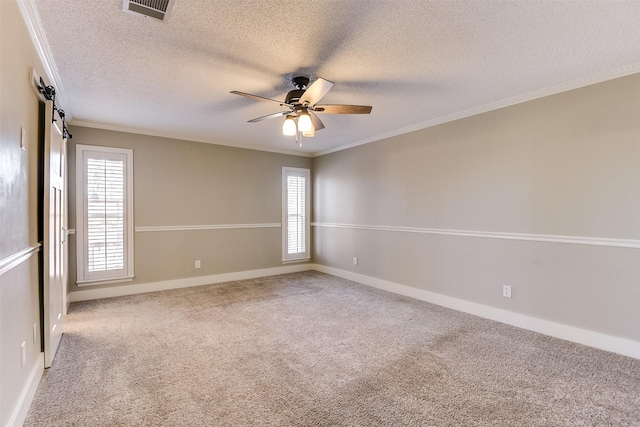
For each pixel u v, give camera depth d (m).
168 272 4.72
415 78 2.78
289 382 2.20
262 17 1.91
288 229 5.95
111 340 2.87
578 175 2.83
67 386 2.12
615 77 2.62
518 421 1.80
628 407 1.92
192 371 2.34
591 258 2.77
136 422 1.78
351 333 3.06
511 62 2.49
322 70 2.62
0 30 1.45
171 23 1.97
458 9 1.84
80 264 4.05
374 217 4.89
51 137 2.30
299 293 4.50
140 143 4.47
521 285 3.22
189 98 3.23
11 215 1.63
